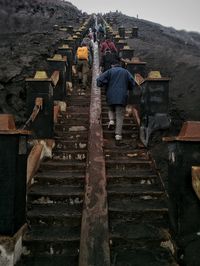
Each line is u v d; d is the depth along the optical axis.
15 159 4.04
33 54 13.20
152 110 7.02
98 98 9.82
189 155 4.02
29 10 31.00
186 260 3.92
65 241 4.30
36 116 6.91
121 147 7.13
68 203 5.21
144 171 6.14
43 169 6.19
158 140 6.88
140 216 4.86
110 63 10.88
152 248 4.38
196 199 3.98
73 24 29.48
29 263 4.09
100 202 4.88
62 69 9.42
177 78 11.12
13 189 4.02
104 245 4.13
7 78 10.44
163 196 5.30
